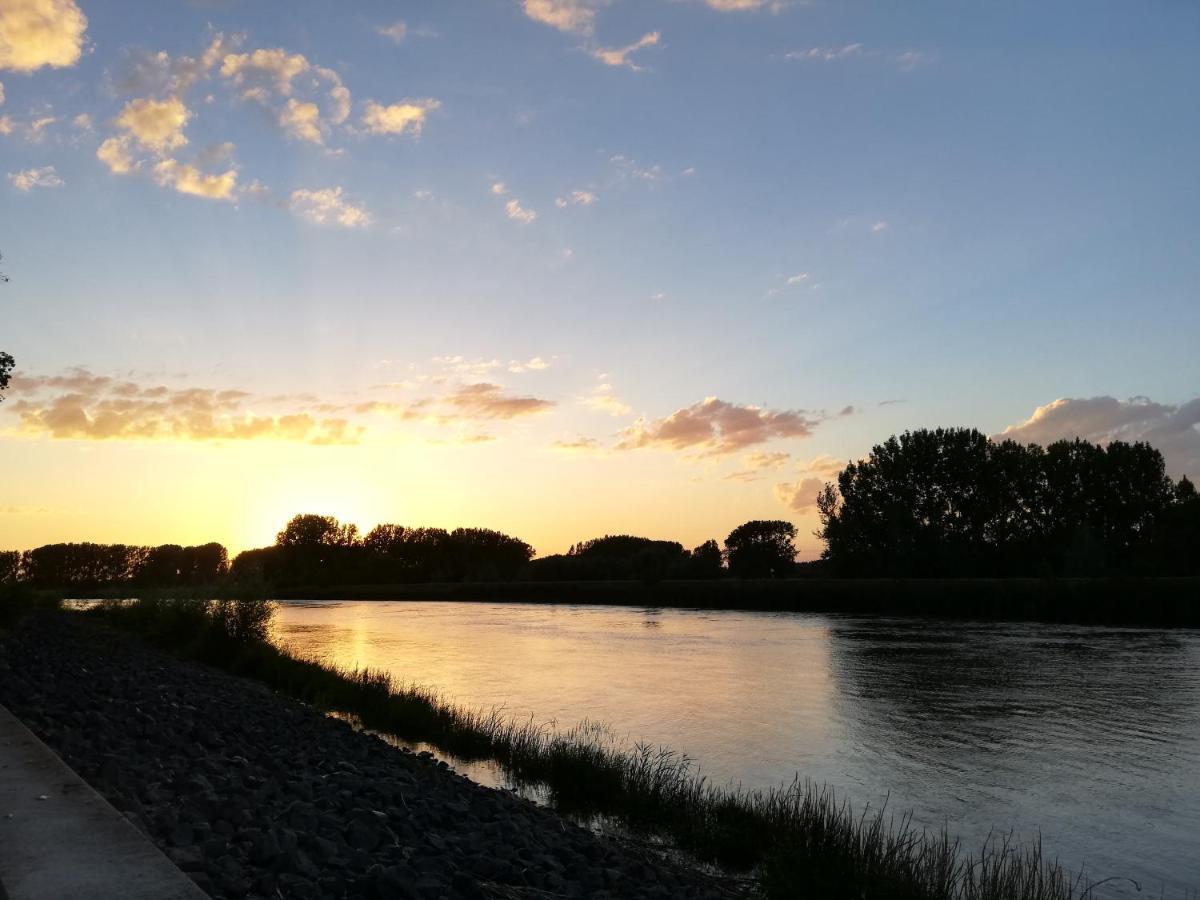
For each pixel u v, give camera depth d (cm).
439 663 4203
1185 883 1312
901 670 3900
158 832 788
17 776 841
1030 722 2636
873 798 1788
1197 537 8462
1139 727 2555
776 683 3475
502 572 17862
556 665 4131
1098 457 10544
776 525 14650
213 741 1462
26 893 541
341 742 1836
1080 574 8756
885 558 10775
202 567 16912
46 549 17012
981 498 10731
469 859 946
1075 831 1580
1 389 2430
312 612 10088
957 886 1229
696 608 10725
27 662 2377
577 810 1650
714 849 1400
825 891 1080
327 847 839
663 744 2278
